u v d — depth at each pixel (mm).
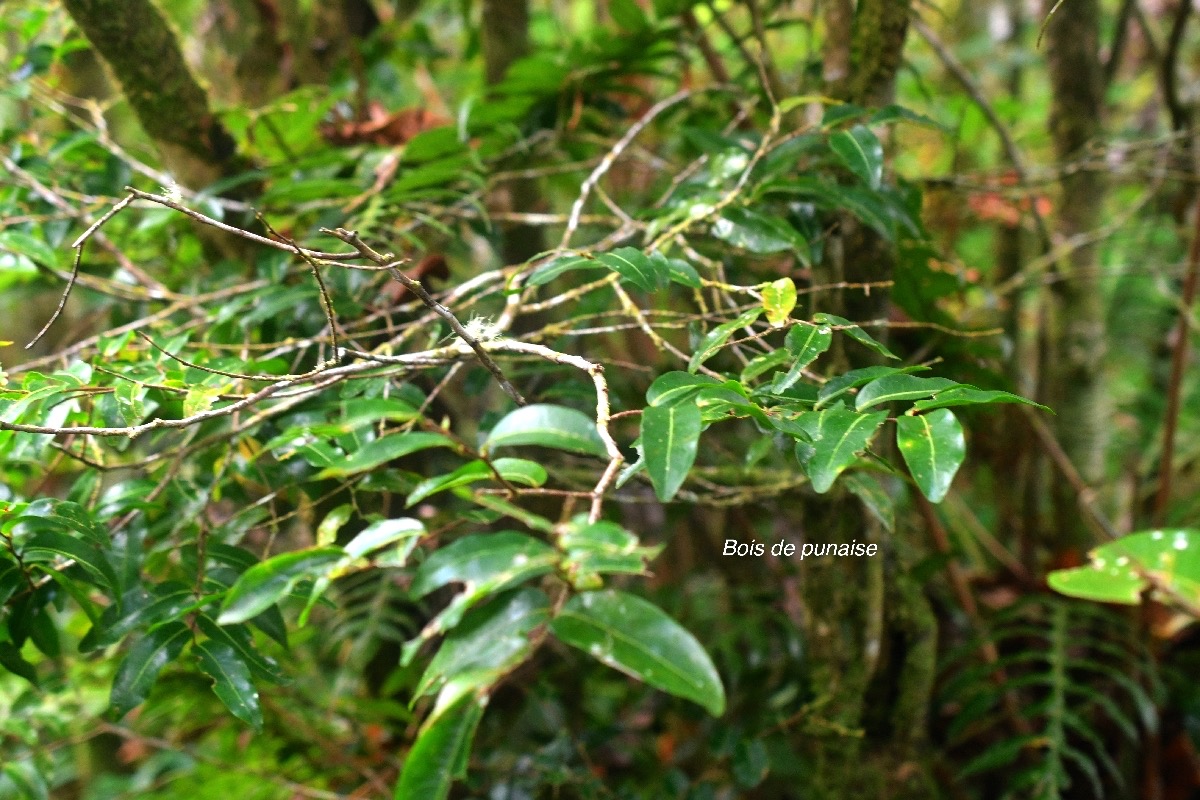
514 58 1857
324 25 1846
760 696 1645
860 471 1085
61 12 1581
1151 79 2672
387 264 930
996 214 1935
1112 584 1136
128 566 1076
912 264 1415
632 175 1956
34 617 1049
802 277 1417
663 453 819
